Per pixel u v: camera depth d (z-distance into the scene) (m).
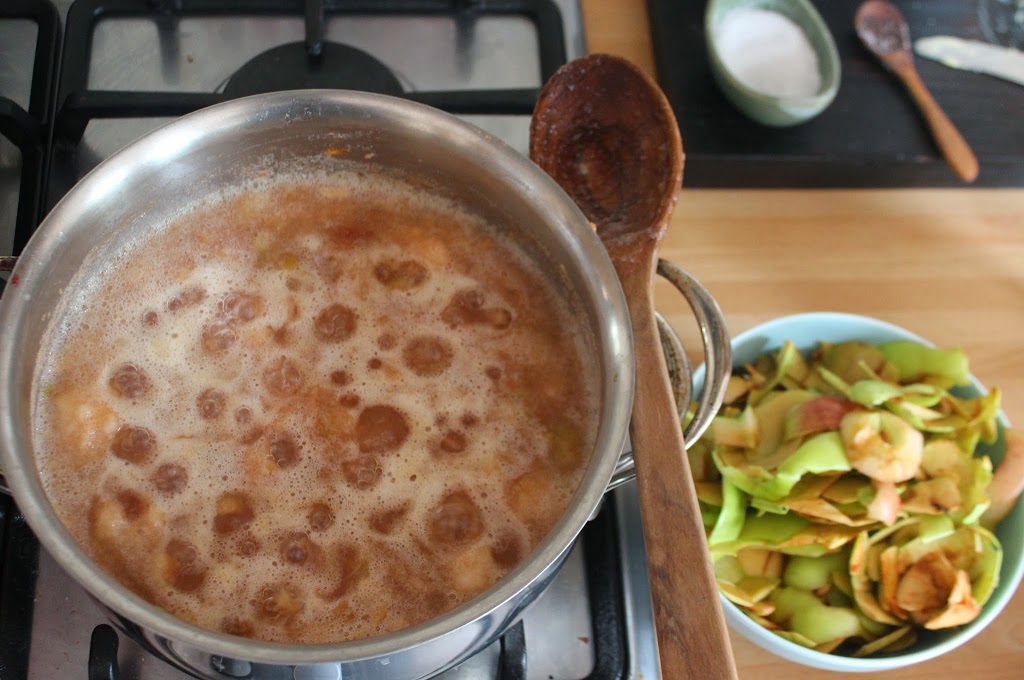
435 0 0.81
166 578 0.58
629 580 0.66
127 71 0.77
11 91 0.76
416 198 0.67
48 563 0.63
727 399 0.75
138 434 0.60
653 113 0.68
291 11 0.79
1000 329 0.81
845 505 0.71
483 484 0.61
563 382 0.63
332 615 0.58
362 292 0.65
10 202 0.73
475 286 0.66
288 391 0.62
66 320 0.61
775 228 0.84
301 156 0.65
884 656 0.69
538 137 0.70
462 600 0.58
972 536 0.69
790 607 0.71
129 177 0.60
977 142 0.85
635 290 0.65
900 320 0.81
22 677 0.62
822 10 0.89
